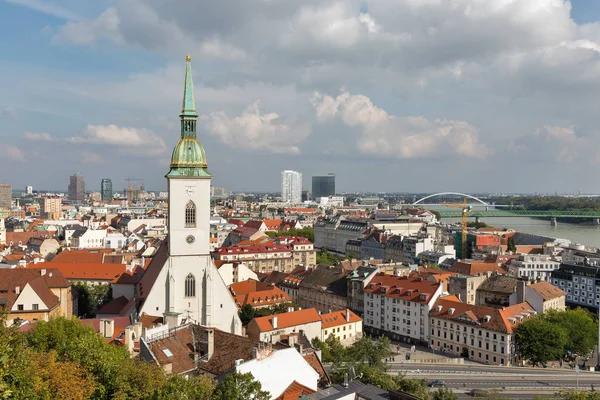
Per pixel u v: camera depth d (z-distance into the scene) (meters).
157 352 95.62
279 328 177.38
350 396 87.56
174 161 152.25
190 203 152.00
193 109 152.62
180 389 74.12
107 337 121.50
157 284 150.50
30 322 130.50
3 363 58.03
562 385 155.00
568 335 195.88
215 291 154.88
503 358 186.50
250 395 75.94
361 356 151.88
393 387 112.88
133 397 75.38
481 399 134.12
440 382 153.62
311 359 104.19
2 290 159.75
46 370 72.19
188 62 152.62
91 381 76.31
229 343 97.94
